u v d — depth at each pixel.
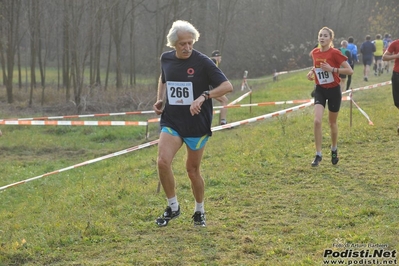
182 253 5.04
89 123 10.81
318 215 5.96
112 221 6.15
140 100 20.05
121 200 7.18
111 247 5.30
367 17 41.56
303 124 11.64
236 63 39.84
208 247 5.18
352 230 5.34
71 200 7.79
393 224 5.43
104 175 9.86
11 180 10.49
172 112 5.21
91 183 9.09
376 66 24.55
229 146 10.25
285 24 40.34
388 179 7.23
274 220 5.87
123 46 38.78
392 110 12.64
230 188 7.31
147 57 36.75
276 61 39.81
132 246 5.31
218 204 6.59
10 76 22.58
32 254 5.21
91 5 21.11
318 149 8.08
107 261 4.92
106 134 15.21
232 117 15.02
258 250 4.99
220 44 31.70
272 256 4.85
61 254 5.21
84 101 19.69
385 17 40.34
